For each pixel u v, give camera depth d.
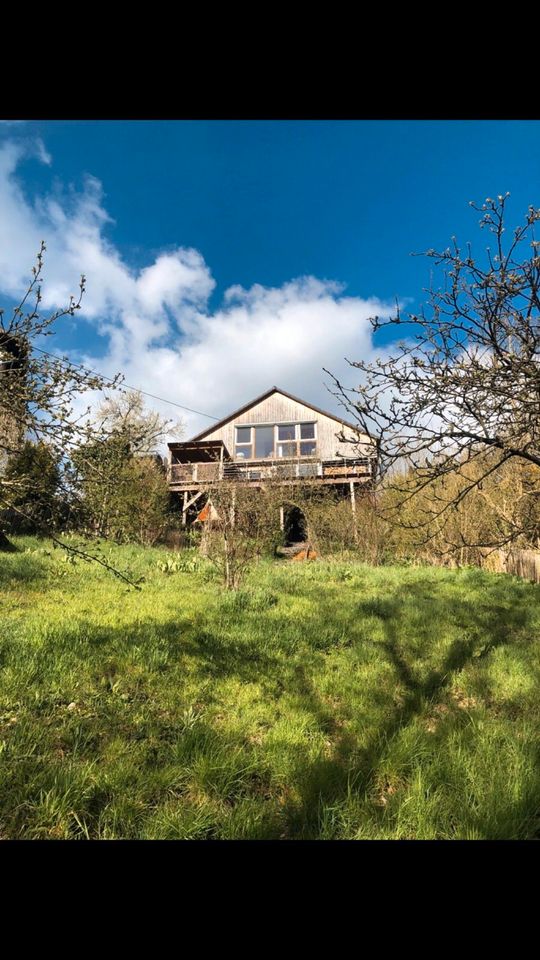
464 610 6.41
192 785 2.31
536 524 3.95
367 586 8.84
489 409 2.65
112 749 2.54
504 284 2.31
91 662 3.68
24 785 2.17
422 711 3.20
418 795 2.17
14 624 4.48
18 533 11.62
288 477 15.02
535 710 3.27
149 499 14.36
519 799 2.12
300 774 2.39
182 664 3.88
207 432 23.61
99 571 8.26
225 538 8.02
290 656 4.36
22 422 2.82
